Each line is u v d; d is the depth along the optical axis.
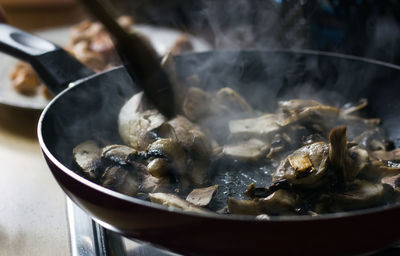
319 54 0.50
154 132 0.42
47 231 0.43
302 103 0.46
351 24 0.57
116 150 0.41
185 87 0.47
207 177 0.42
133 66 0.42
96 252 0.39
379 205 0.39
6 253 0.41
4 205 0.46
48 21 0.94
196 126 0.43
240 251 0.32
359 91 0.50
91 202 0.34
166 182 0.40
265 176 0.42
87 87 0.45
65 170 0.34
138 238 0.34
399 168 0.40
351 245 0.32
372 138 0.45
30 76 0.62
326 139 0.44
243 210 0.37
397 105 0.48
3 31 0.49
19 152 0.53
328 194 0.38
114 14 0.41
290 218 0.31
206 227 0.31
